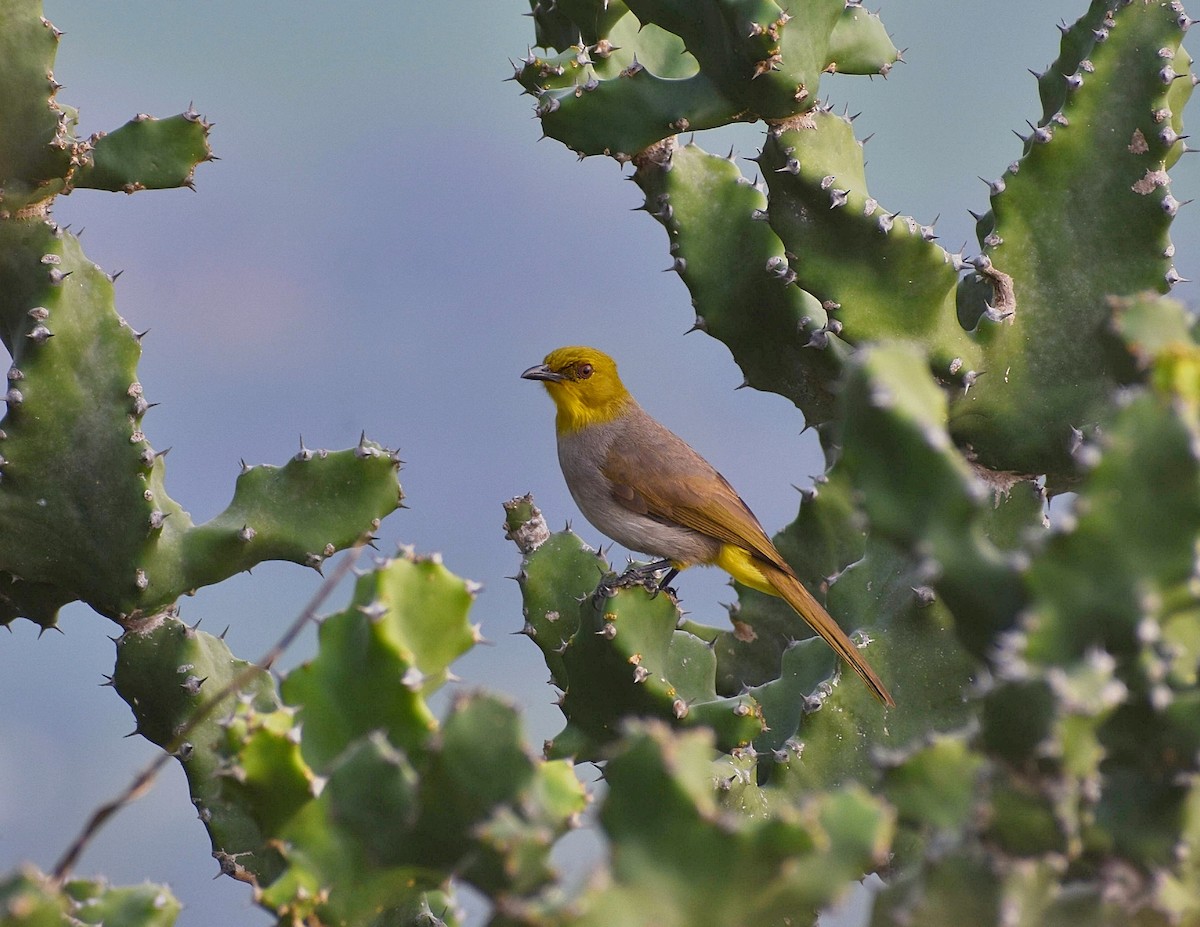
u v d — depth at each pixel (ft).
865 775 33.60
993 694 17.03
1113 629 16.98
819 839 15.98
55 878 19.58
